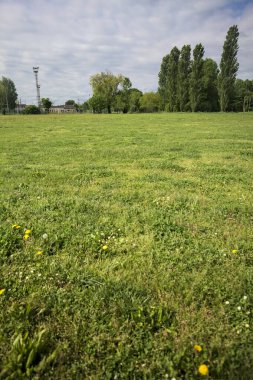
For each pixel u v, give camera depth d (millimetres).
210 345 2039
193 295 2580
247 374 1823
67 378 1822
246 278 2789
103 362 1941
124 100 80000
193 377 1824
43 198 5168
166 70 73000
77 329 2188
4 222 4055
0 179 6574
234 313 2373
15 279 2803
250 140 14570
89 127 24703
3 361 1892
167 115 48969
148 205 4871
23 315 2293
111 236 3719
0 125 27562
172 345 2047
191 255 3246
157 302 2500
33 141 14500
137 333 2152
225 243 3527
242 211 4527
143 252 3316
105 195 5391
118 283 2715
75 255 3270
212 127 23719
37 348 1972
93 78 79375
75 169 7656
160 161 8805
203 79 65438
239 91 74375
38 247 3371
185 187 5984
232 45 56844
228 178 6672
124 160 9055
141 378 1844
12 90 102375
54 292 2609
